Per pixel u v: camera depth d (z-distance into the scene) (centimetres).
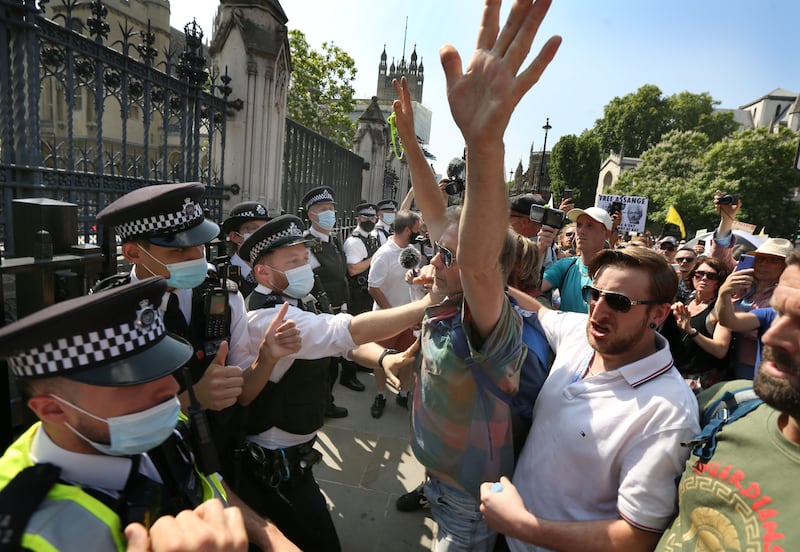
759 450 107
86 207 356
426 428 166
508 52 99
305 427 192
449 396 156
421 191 190
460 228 120
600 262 159
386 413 417
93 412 94
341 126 2256
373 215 596
